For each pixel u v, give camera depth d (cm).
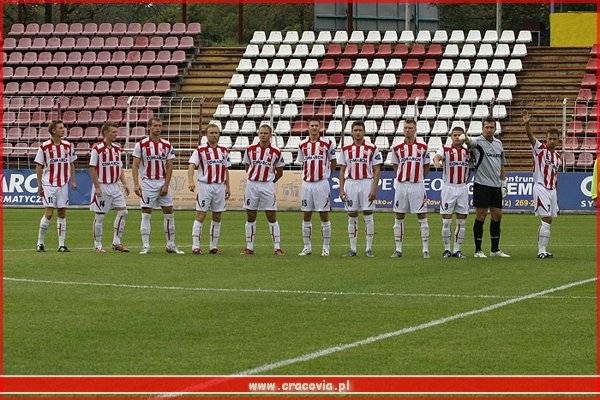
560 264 5459
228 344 3167
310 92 12362
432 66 12556
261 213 9856
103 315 3681
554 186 5819
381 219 9244
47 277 4756
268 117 11969
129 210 10306
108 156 6025
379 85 12394
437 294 4247
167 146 5953
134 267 5206
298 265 5372
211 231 6034
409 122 5866
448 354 3031
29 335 3288
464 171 5872
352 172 5912
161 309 3828
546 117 11538
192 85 12706
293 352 3055
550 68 12394
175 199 10500
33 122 12200
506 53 12619
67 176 6072
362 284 4572
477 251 5872
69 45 13288
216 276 4856
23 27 13725
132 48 13175
